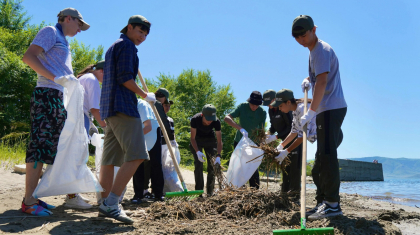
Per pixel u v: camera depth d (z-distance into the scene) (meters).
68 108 3.17
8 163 6.14
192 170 12.47
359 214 3.72
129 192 5.52
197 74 29.64
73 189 3.19
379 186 12.53
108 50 3.22
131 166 3.06
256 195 3.89
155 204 3.63
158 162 4.71
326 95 3.39
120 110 3.00
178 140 18.02
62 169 3.14
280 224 3.17
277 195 4.00
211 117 5.27
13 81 14.23
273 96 5.26
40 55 3.25
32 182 3.16
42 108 3.21
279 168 4.49
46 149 3.16
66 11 3.48
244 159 5.23
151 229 2.83
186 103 28.05
